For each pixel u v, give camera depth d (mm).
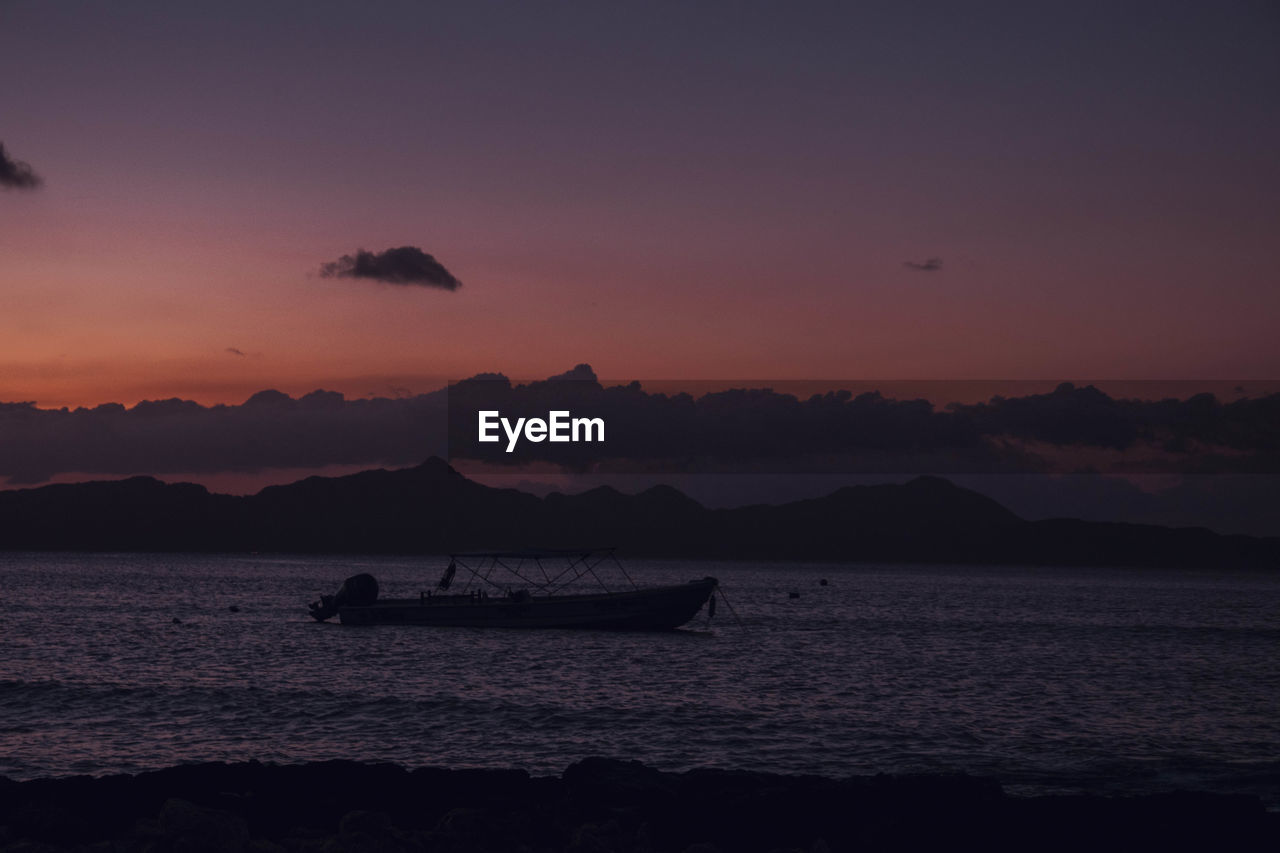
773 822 18984
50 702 39844
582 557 75062
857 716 38938
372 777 21156
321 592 159375
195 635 74375
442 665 55219
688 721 37031
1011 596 191625
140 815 19109
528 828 17922
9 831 17359
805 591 198000
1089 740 34594
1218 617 127625
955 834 18172
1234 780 27875
